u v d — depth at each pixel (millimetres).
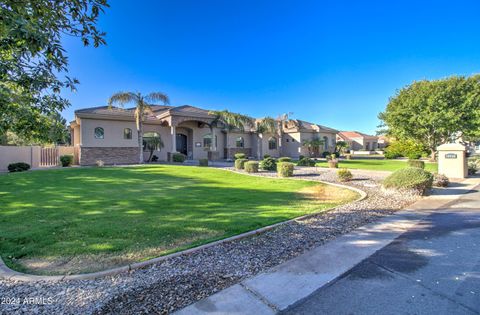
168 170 15680
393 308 2514
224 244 4254
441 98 22297
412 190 8484
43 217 5793
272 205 7246
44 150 19078
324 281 3057
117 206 6922
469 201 7578
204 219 5703
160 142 22750
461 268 3340
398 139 28438
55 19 3023
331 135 37062
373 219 5766
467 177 13164
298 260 3646
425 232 4824
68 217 5805
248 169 15086
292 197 8477
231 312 2479
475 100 21547
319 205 7277
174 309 2516
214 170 15930
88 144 19797
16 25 2266
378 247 4113
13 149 17375
